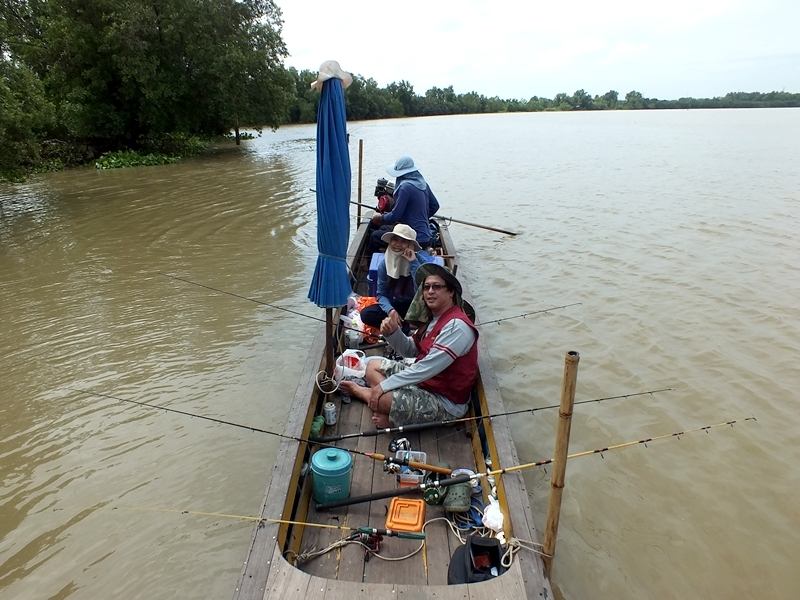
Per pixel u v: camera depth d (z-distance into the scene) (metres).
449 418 3.90
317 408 4.17
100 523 3.95
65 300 7.73
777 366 5.68
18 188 16.44
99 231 11.30
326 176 3.63
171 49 23.27
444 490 3.35
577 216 11.91
